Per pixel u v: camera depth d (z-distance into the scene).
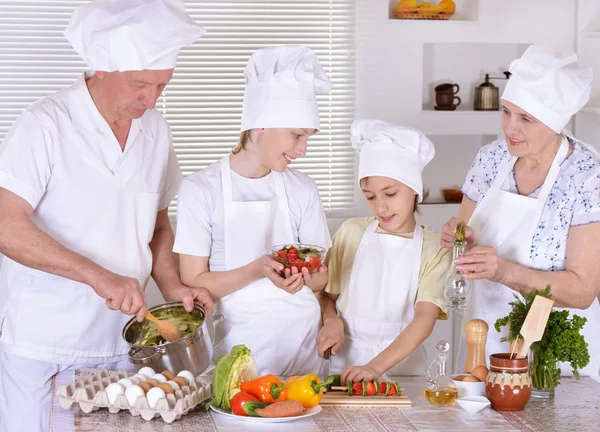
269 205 2.38
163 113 4.05
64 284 2.25
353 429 1.82
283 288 2.14
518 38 4.20
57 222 2.24
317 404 1.94
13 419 2.28
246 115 2.30
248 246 2.36
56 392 2.05
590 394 2.09
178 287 2.31
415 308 2.42
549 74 2.19
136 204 2.33
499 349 2.43
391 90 4.17
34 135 2.17
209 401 1.98
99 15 2.07
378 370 2.15
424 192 4.23
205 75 4.06
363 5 4.11
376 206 2.43
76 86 2.27
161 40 2.07
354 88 4.16
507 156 2.48
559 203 2.32
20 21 3.88
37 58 3.91
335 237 2.61
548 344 2.03
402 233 2.52
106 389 1.89
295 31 4.10
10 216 2.13
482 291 2.47
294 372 2.39
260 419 1.83
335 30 4.11
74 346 2.28
